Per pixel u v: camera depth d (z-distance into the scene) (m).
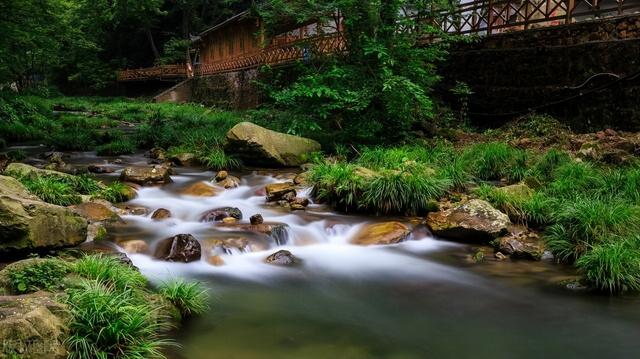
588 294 5.70
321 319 4.96
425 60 13.55
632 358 4.34
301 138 12.48
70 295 4.06
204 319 4.82
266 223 7.56
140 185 9.96
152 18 42.91
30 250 5.37
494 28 13.95
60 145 14.66
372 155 10.84
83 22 41.47
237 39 31.28
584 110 11.68
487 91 13.92
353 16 12.06
